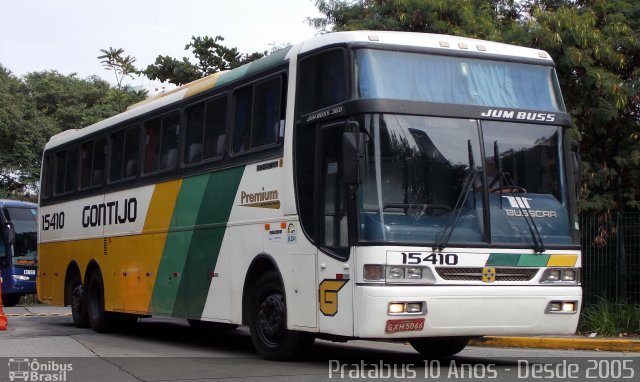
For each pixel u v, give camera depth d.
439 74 10.12
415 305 9.30
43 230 19.52
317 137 10.19
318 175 10.11
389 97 9.73
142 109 15.20
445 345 11.84
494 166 10.04
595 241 16.52
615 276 16.16
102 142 16.77
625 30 17.75
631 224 16.19
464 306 9.51
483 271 9.68
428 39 10.23
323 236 9.97
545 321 10.02
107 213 16.20
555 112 10.61
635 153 17.44
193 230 13.00
